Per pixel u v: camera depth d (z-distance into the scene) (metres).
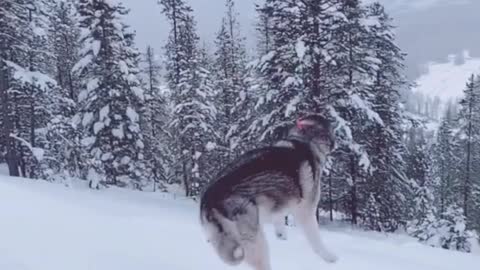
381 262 6.70
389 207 24.64
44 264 5.03
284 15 19.02
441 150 49.53
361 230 22.91
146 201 19.97
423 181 35.69
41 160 24.94
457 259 9.42
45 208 7.48
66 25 35.09
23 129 27.16
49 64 32.03
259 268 4.86
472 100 38.66
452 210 21.28
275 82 19.66
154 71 42.06
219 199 4.74
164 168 34.09
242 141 23.33
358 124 21.02
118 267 5.12
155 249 5.86
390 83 24.42
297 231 8.34
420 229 21.19
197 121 30.62
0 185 9.09
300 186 5.33
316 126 5.85
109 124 25.48
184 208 18.98
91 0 25.09
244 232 4.76
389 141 24.28
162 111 37.47
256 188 4.89
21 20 23.72
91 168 24.08
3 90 24.20
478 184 40.22
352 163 22.53
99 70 25.56
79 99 25.72
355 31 20.03
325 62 18.98
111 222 7.02
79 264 5.11
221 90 35.91
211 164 31.72
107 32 25.39
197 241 6.43
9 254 5.18
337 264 5.98
